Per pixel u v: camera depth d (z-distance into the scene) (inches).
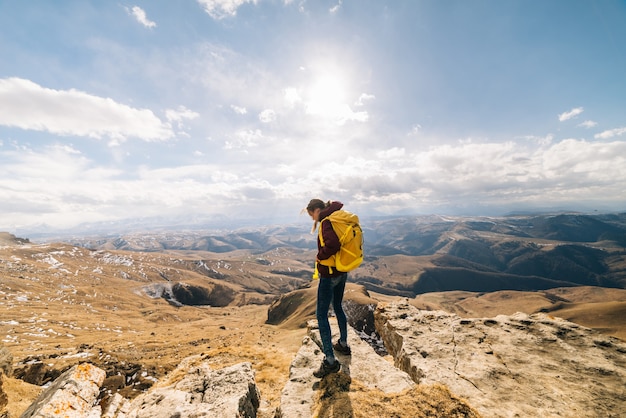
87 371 342.6
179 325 5802.2
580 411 202.8
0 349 665.0
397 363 343.0
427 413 180.7
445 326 357.7
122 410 305.7
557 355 277.1
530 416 197.5
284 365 478.9
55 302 5772.6
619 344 288.0
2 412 472.7
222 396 258.5
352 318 5093.5
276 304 7101.4
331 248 209.9
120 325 4933.6
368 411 180.2
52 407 269.4
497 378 245.4
